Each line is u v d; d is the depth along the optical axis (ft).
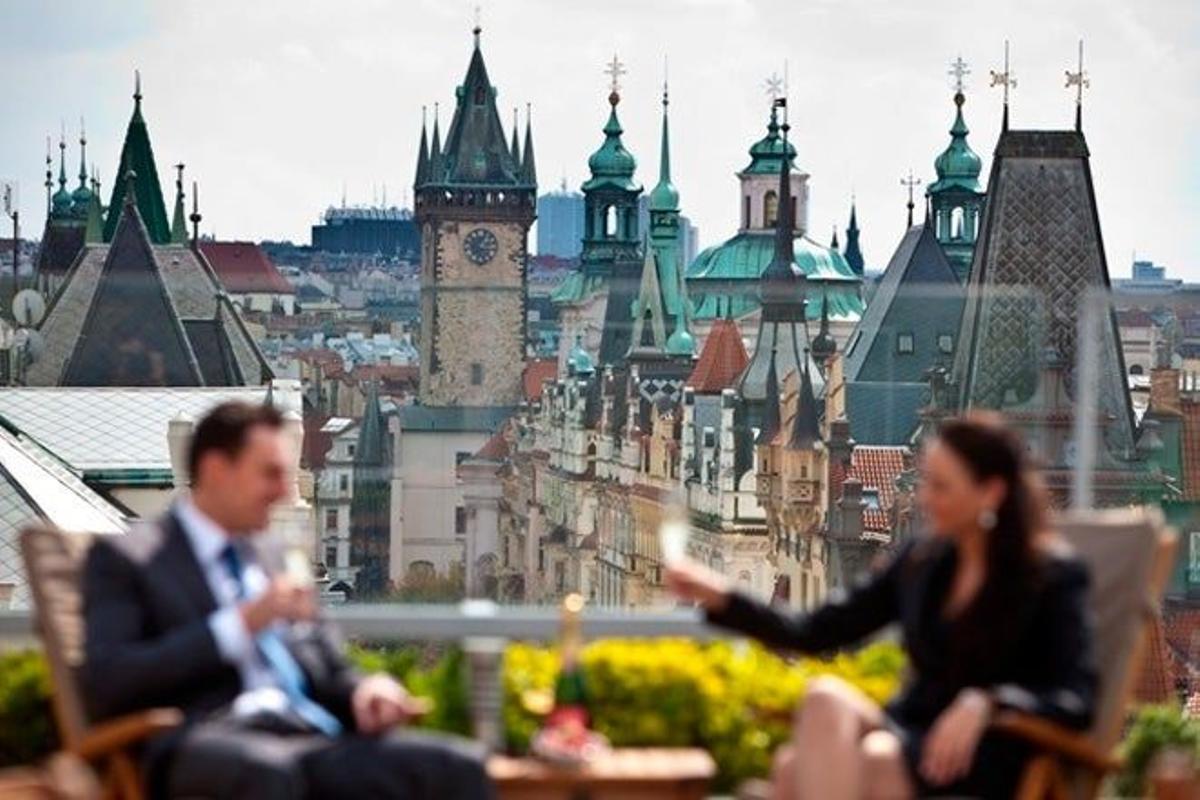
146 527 45.98
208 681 44.42
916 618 45.34
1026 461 45.34
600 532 446.19
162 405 274.57
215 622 43.65
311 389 451.53
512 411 460.96
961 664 44.68
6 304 414.62
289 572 46.68
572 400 467.11
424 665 52.47
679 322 481.87
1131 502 179.11
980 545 44.88
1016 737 43.52
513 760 45.70
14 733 50.49
